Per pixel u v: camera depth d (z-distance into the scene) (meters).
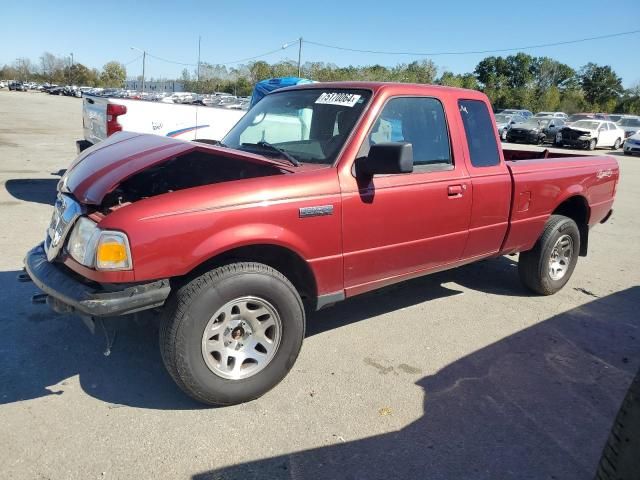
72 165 3.80
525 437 3.06
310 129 3.88
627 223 9.50
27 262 3.36
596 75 78.50
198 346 2.95
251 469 2.69
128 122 8.08
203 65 84.19
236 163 3.71
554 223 5.14
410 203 3.78
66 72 116.44
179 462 2.70
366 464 2.77
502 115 32.12
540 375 3.79
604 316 4.96
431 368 3.80
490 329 4.53
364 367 3.76
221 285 2.96
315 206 3.27
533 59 84.50
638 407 2.13
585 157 5.62
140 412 3.10
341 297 3.65
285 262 3.52
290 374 3.61
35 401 3.15
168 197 2.90
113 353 3.74
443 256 4.22
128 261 2.74
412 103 3.94
